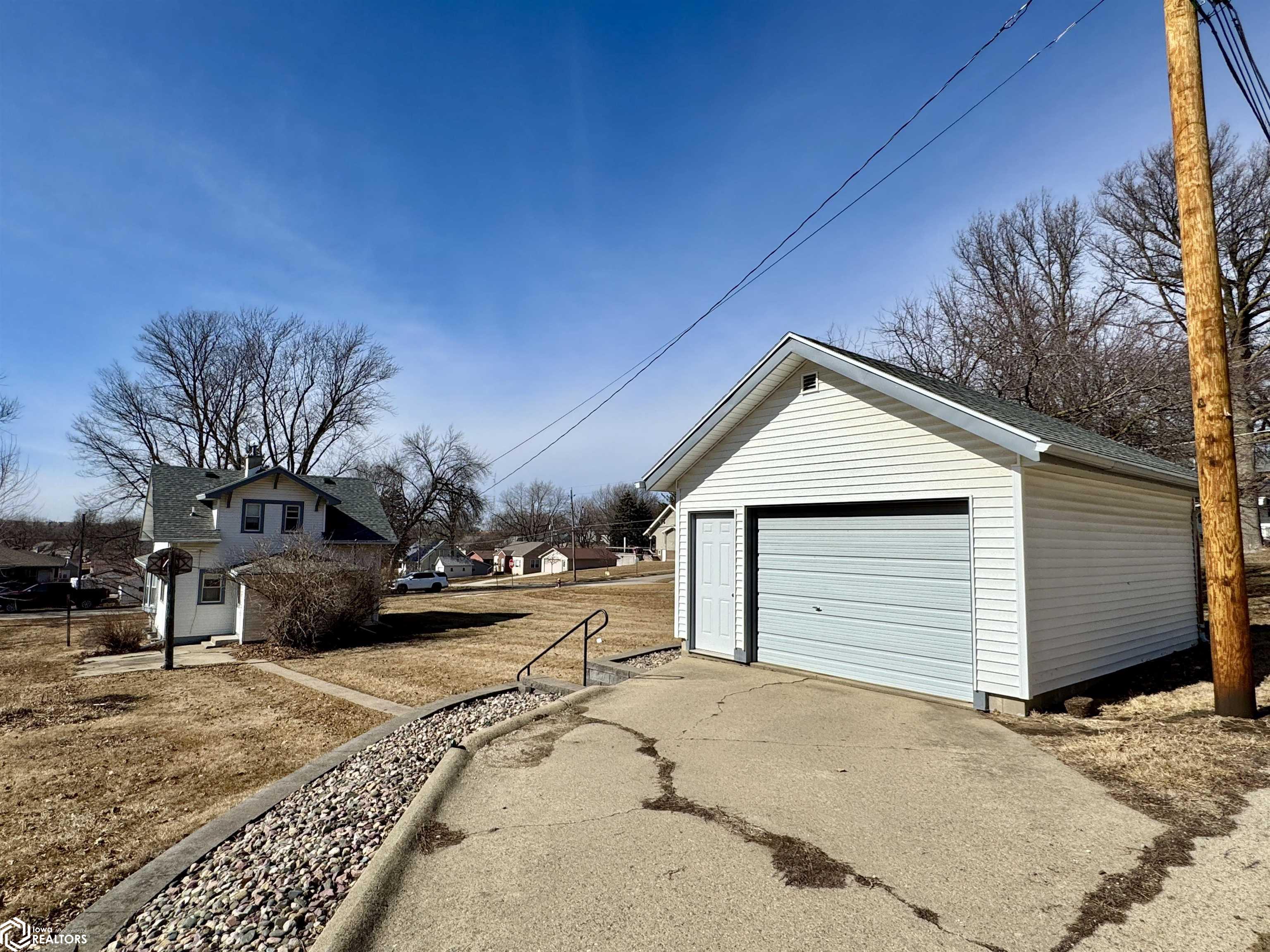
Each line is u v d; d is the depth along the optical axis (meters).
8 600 32.34
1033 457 5.93
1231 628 5.86
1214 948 2.75
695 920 3.07
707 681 8.00
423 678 11.71
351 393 42.06
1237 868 3.37
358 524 23.78
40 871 4.57
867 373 7.38
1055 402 17.45
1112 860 3.52
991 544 6.50
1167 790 4.41
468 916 3.18
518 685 9.27
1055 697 6.62
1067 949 2.79
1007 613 6.36
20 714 9.74
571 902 3.26
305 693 10.83
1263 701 6.29
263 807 5.14
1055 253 22.97
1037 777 4.75
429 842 4.00
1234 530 5.88
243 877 3.97
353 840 4.32
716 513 9.73
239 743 7.90
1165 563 9.08
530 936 2.99
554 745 5.86
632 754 5.51
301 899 3.58
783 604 8.72
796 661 8.49
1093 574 7.41
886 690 7.43
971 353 20.75
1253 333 18.39
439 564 62.66
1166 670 8.12
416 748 6.47
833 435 8.05
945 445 6.93
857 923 3.02
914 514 7.34
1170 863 3.45
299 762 7.08
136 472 36.47
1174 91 6.09
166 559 14.37
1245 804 4.11
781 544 8.81
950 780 4.73
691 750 5.55
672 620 20.88
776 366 8.41
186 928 3.42
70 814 5.66
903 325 22.69
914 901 3.18
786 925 3.01
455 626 20.02
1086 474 7.19
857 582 7.86
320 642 16.48
